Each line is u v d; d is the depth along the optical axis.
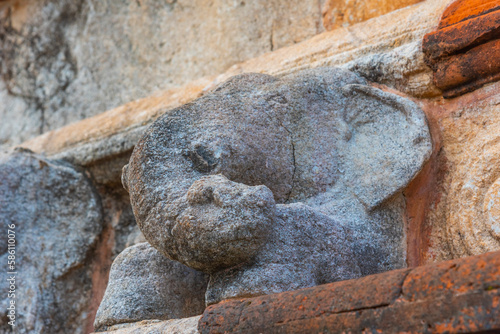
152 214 1.33
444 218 1.50
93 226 2.31
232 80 1.62
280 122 1.54
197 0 2.50
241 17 2.34
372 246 1.46
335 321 0.98
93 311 2.26
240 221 1.21
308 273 1.29
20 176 2.26
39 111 2.86
